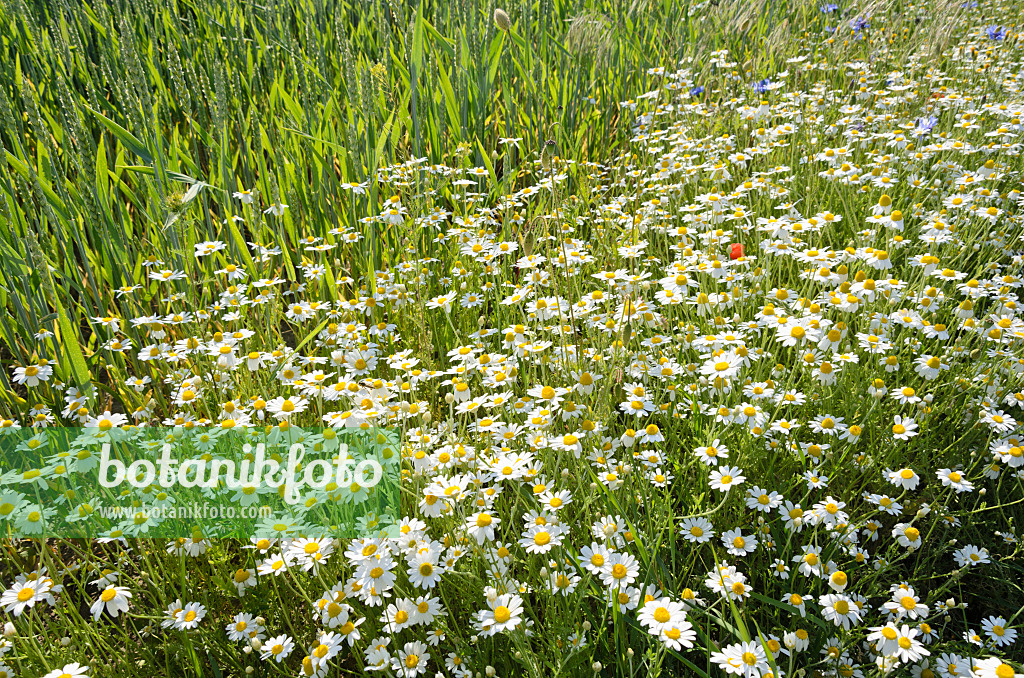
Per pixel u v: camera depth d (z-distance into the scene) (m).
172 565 2.18
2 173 2.88
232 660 1.92
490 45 4.45
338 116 3.98
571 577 1.79
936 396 2.56
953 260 3.16
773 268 3.23
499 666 1.82
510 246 3.25
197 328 3.08
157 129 3.17
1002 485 2.34
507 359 2.54
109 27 4.14
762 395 2.29
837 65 5.57
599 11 5.71
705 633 1.85
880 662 1.66
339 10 4.81
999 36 5.63
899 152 3.99
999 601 2.04
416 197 3.71
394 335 3.13
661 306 2.96
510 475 1.90
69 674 1.70
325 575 1.99
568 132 4.81
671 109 4.76
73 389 2.65
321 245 3.58
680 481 2.20
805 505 2.27
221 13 4.87
